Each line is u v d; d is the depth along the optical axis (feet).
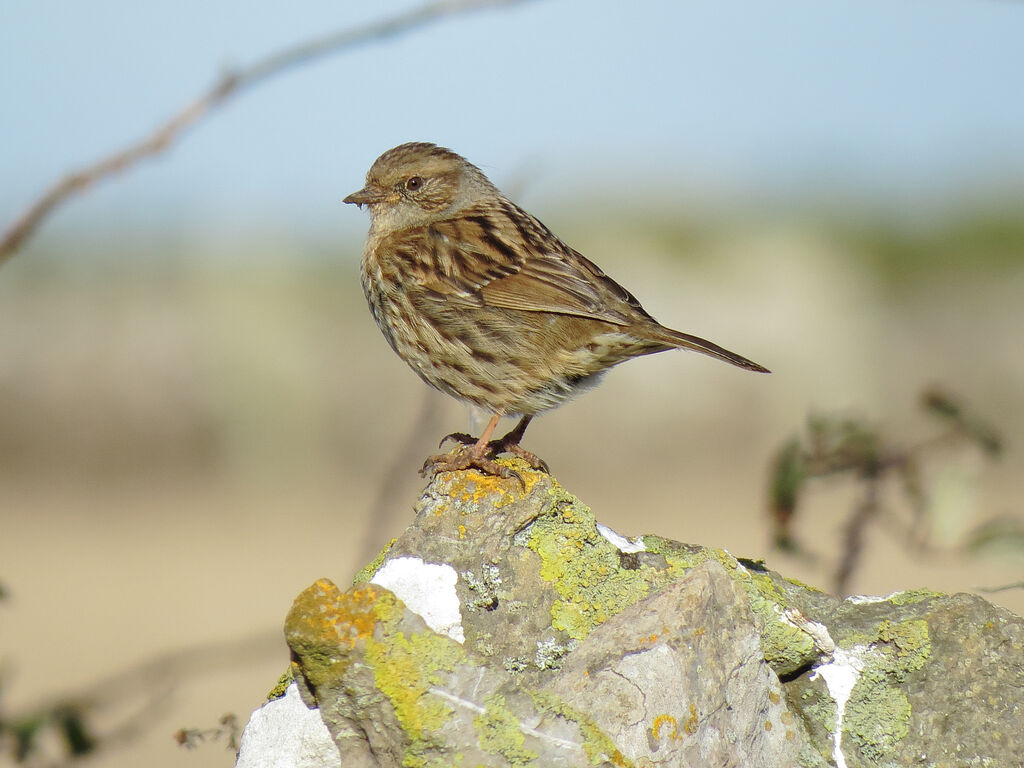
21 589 57.26
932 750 18.16
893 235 83.30
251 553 62.13
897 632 18.56
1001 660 18.45
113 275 75.51
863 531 28.55
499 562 18.47
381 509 25.76
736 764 16.94
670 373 74.90
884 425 29.14
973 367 76.69
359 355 74.33
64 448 70.79
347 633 16.22
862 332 77.77
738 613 17.43
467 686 16.14
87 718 25.54
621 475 71.26
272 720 17.11
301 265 78.07
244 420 71.87
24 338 72.49
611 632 17.04
